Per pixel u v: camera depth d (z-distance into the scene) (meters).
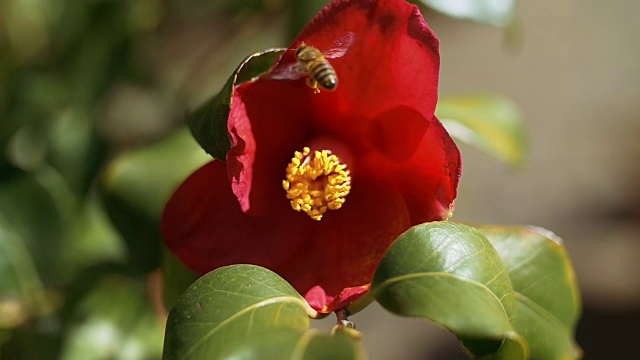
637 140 1.00
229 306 0.33
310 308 0.34
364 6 0.35
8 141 0.54
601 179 0.96
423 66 0.35
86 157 0.56
